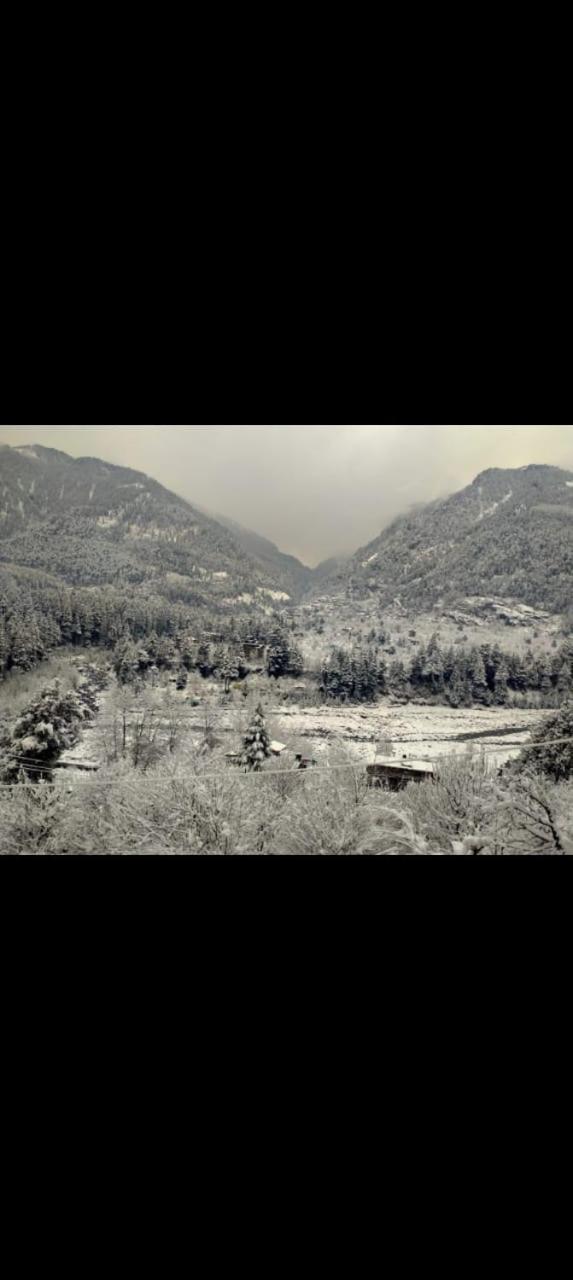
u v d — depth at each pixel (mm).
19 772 11344
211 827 6395
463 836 5797
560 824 5395
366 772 8516
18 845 7258
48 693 13117
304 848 6109
